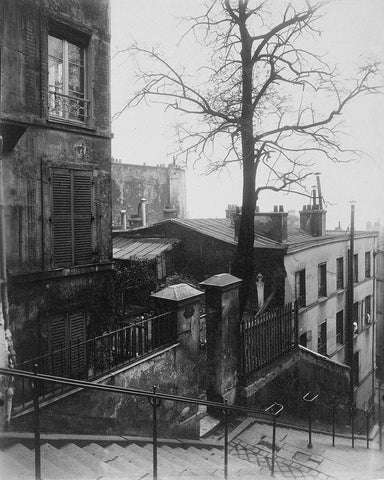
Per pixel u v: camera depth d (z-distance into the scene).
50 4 8.95
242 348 9.62
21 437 5.65
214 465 6.87
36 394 4.01
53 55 9.41
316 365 13.38
